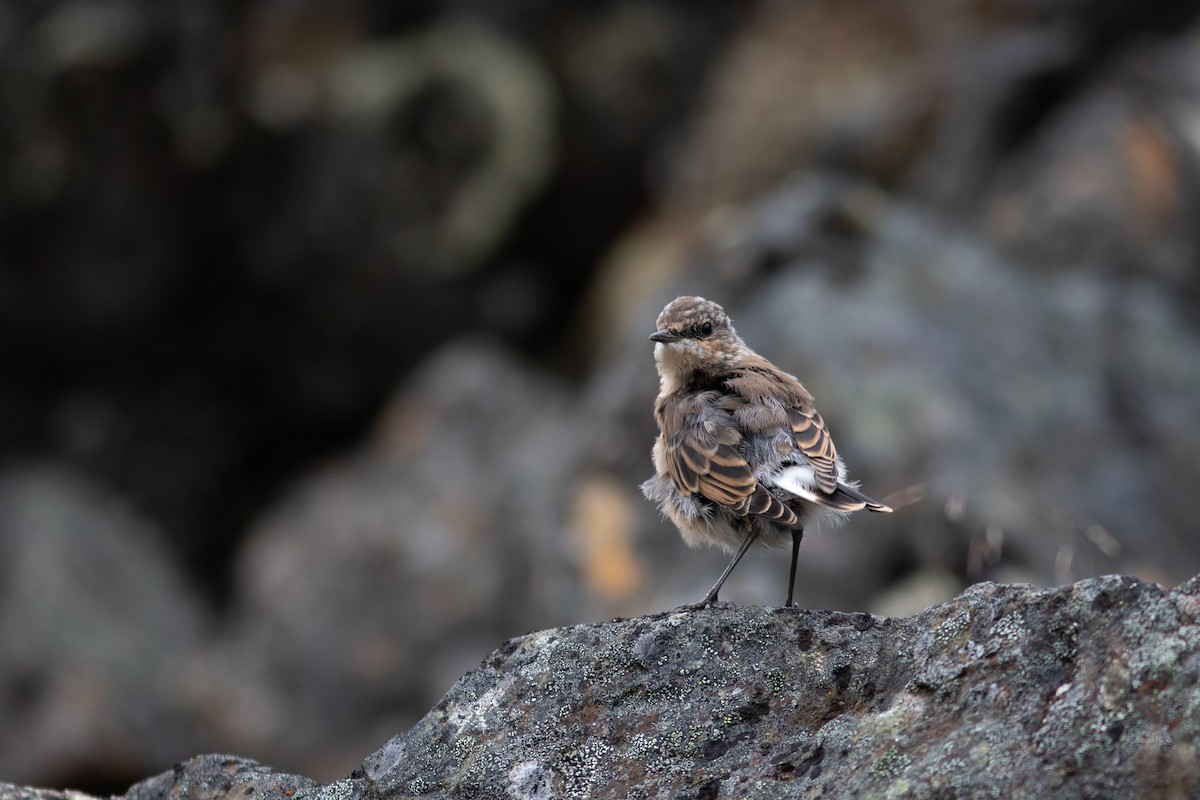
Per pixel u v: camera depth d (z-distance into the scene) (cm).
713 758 537
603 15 2452
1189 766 431
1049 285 1578
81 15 2062
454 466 1825
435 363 2219
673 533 1374
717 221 1977
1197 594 477
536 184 2300
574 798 536
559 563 1412
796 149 2142
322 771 1625
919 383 1391
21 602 1822
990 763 461
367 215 2205
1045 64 1952
